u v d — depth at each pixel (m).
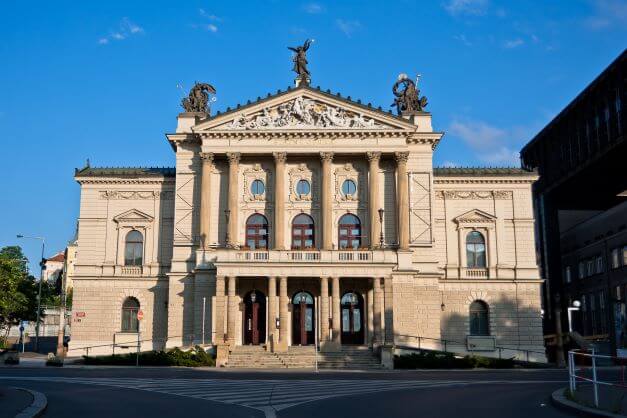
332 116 72.94
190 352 61.28
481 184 77.38
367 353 63.16
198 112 76.38
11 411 23.27
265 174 74.12
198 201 73.69
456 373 51.84
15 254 142.12
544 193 95.50
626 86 72.88
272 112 73.38
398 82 77.06
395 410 25.81
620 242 82.75
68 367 56.16
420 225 72.56
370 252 66.88
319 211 73.19
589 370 54.53
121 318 74.69
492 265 75.69
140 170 79.19
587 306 93.75
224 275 65.50
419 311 70.69
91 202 76.81
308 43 77.31
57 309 133.75
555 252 93.19
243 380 41.56
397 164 72.69
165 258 75.38
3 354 61.16
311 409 26.27
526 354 73.69
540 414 24.31
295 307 69.44
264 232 73.12
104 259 75.62
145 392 33.09
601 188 91.62
